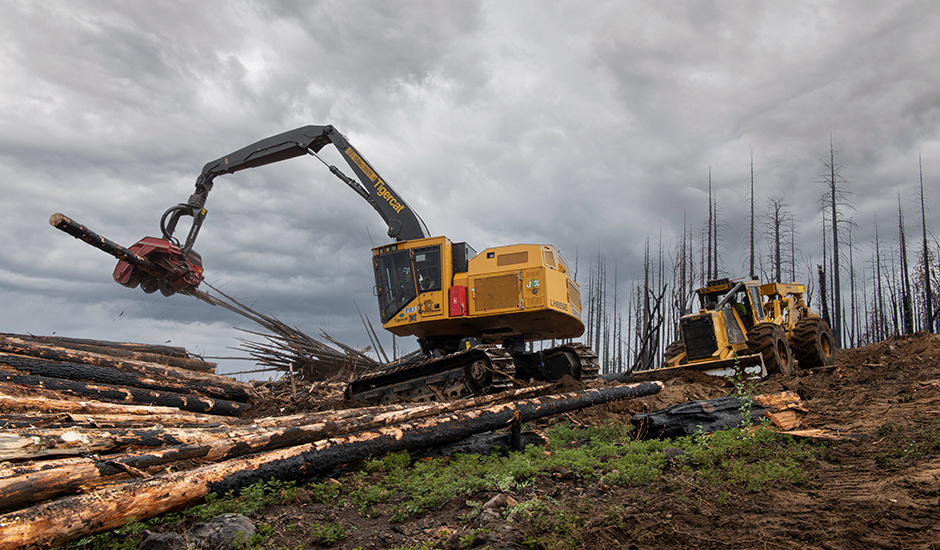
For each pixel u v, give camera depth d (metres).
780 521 4.66
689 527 4.67
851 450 6.91
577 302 14.39
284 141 16.56
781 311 16.72
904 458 6.27
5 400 8.57
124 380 12.23
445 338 14.30
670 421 8.19
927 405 9.23
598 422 10.27
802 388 11.66
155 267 15.92
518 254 12.84
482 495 5.92
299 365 19.77
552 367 14.76
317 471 6.51
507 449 8.46
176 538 4.62
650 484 5.96
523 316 12.80
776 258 30.31
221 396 13.77
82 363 12.40
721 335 14.75
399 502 6.04
